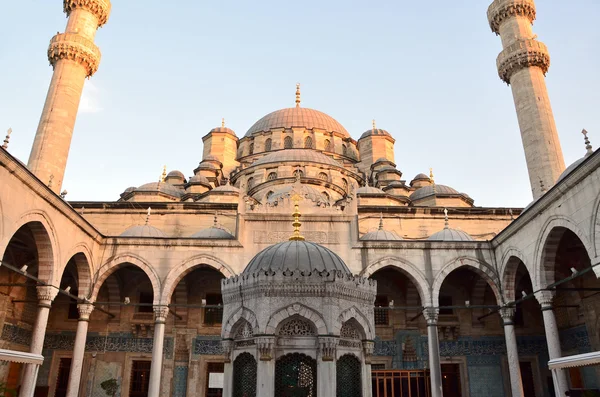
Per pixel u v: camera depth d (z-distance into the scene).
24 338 27.47
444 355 29.28
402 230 35.00
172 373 28.56
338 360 10.31
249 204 27.16
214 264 25.75
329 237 26.44
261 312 10.13
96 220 34.81
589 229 17.55
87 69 33.62
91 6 35.19
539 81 32.09
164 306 24.97
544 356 29.12
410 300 30.03
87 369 28.67
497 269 26.11
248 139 52.66
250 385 10.09
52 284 21.39
